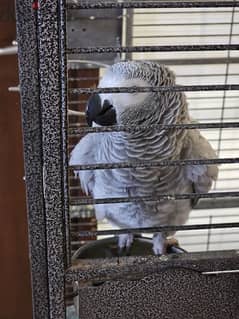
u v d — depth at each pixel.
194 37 1.06
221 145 1.14
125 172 0.68
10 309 1.17
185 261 0.52
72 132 0.46
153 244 0.73
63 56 0.43
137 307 0.53
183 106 0.68
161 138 0.66
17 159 1.02
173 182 0.70
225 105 1.11
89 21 0.90
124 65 0.65
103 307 0.52
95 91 0.45
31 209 0.48
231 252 0.53
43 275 0.51
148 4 0.43
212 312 0.54
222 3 0.43
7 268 1.13
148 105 0.64
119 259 0.52
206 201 1.09
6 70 0.94
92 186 0.73
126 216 0.73
